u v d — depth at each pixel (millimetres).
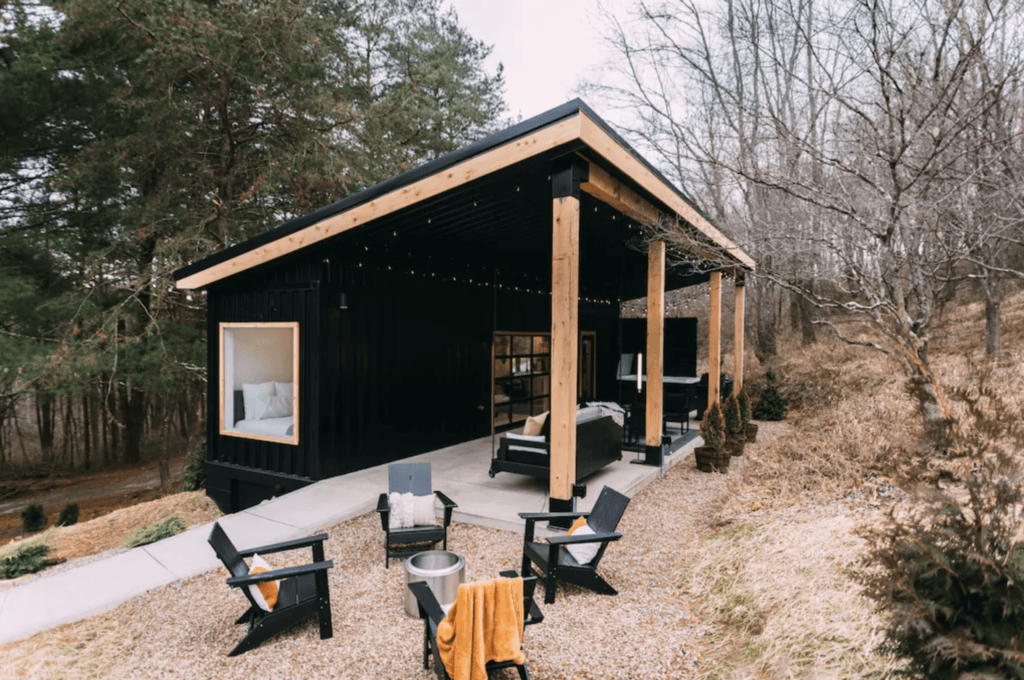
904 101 6145
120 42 10438
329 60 12227
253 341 7871
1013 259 9938
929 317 6691
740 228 9984
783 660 2998
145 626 3811
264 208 12781
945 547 2168
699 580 4246
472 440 9852
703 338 24609
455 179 5602
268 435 7570
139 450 16234
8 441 19016
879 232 6355
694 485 7094
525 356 11523
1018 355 8594
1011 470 2174
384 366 8000
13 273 10211
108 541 7430
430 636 3162
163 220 11281
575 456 5621
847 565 3688
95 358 10055
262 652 3467
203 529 5484
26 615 3889
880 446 5895
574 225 5172
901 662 2672
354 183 11945
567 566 4074
